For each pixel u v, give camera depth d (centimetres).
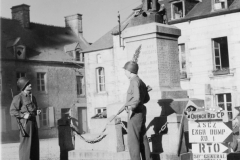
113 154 987
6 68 3859
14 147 2647
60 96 4362
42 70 4219
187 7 3117
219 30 2928
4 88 3794
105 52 3797
